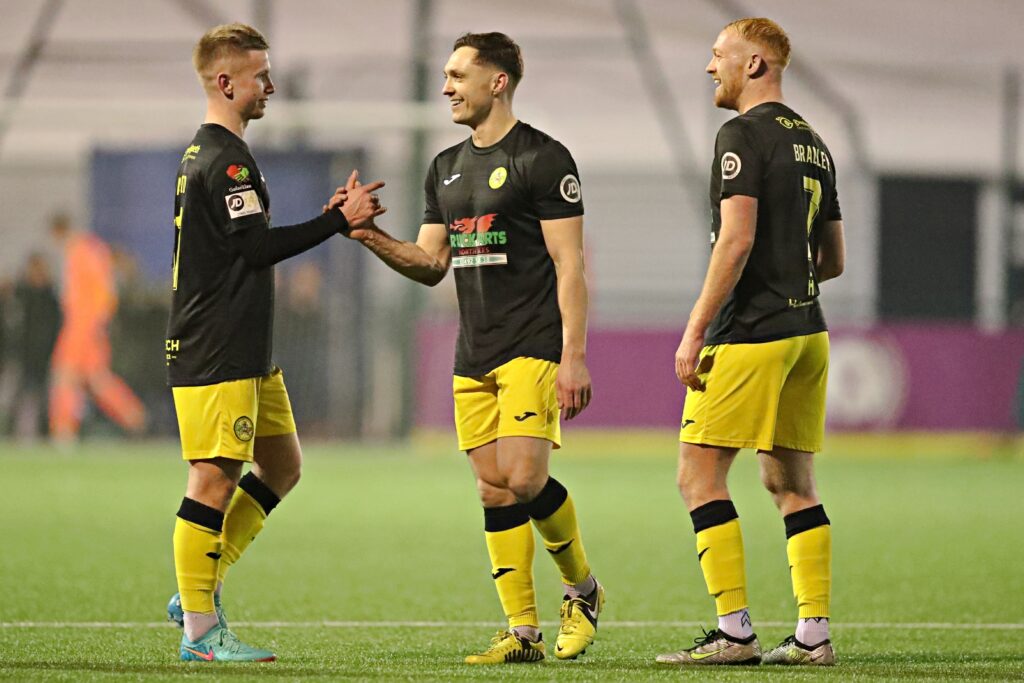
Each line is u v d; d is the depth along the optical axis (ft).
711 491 60.13
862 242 256.52
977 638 68.33
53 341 230.07
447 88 60.18
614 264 275.39
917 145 297.74
